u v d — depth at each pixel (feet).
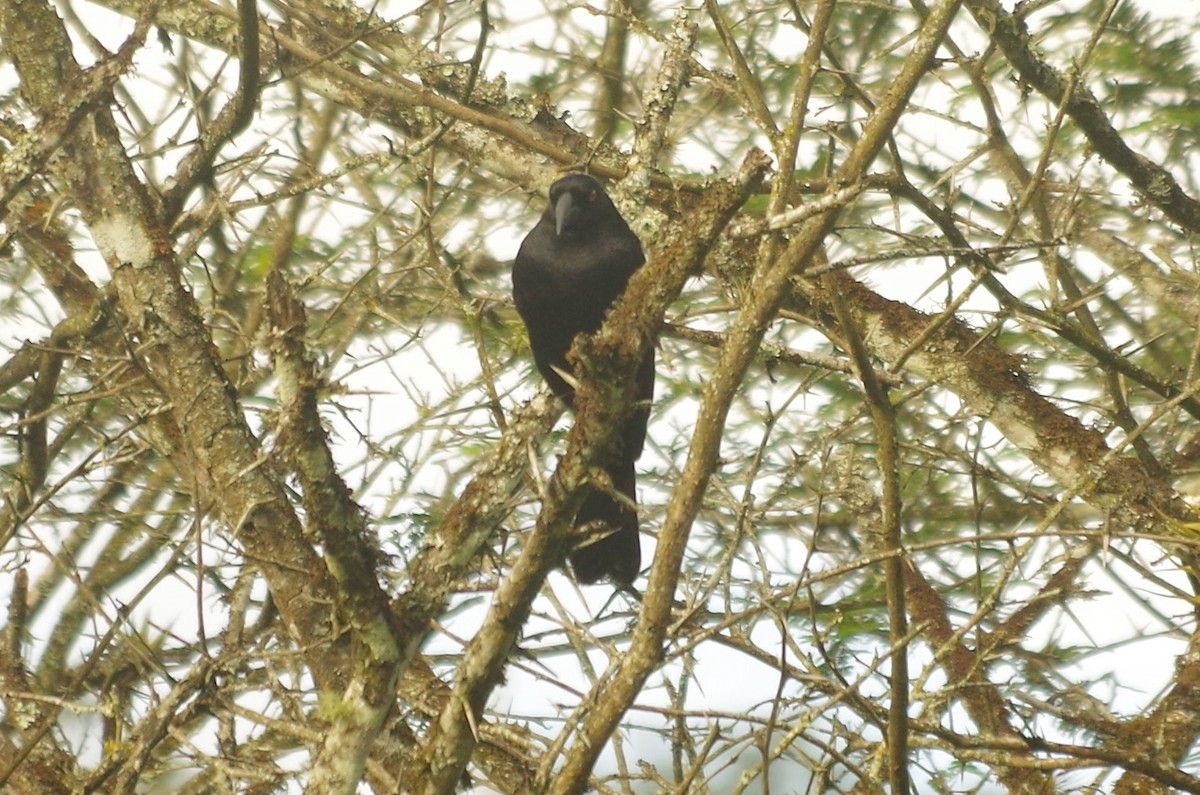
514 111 43.45
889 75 46.39
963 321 39.73
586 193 36.45
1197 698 33.27
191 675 24.85
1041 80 35.40
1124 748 28.96
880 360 40.16
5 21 33.30
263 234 46.09
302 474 23.59
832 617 33.91
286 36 38.93
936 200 45.50
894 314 40.19
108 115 32.53
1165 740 32.58
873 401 26.08
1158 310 45.83
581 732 22.93
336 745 24.08
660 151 35.22
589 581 33.30
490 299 36.70
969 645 39.11
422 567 27.78
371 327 44.24
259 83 34.32
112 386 30.91
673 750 27.63
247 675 30.48
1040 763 25.73
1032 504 42.11
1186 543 25.57
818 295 33.45
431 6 37.14
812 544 24.68
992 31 34.37
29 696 26.03
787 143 25.46
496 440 35.22
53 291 38.11
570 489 23.59
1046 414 38.04
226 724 27.61
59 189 36.65
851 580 40.09
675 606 30.55
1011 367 38.70
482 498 28.43
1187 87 44.70
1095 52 45.21
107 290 34.22
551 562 24.03
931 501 43.11
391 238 45.85
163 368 31.09
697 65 33.42
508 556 31.99
